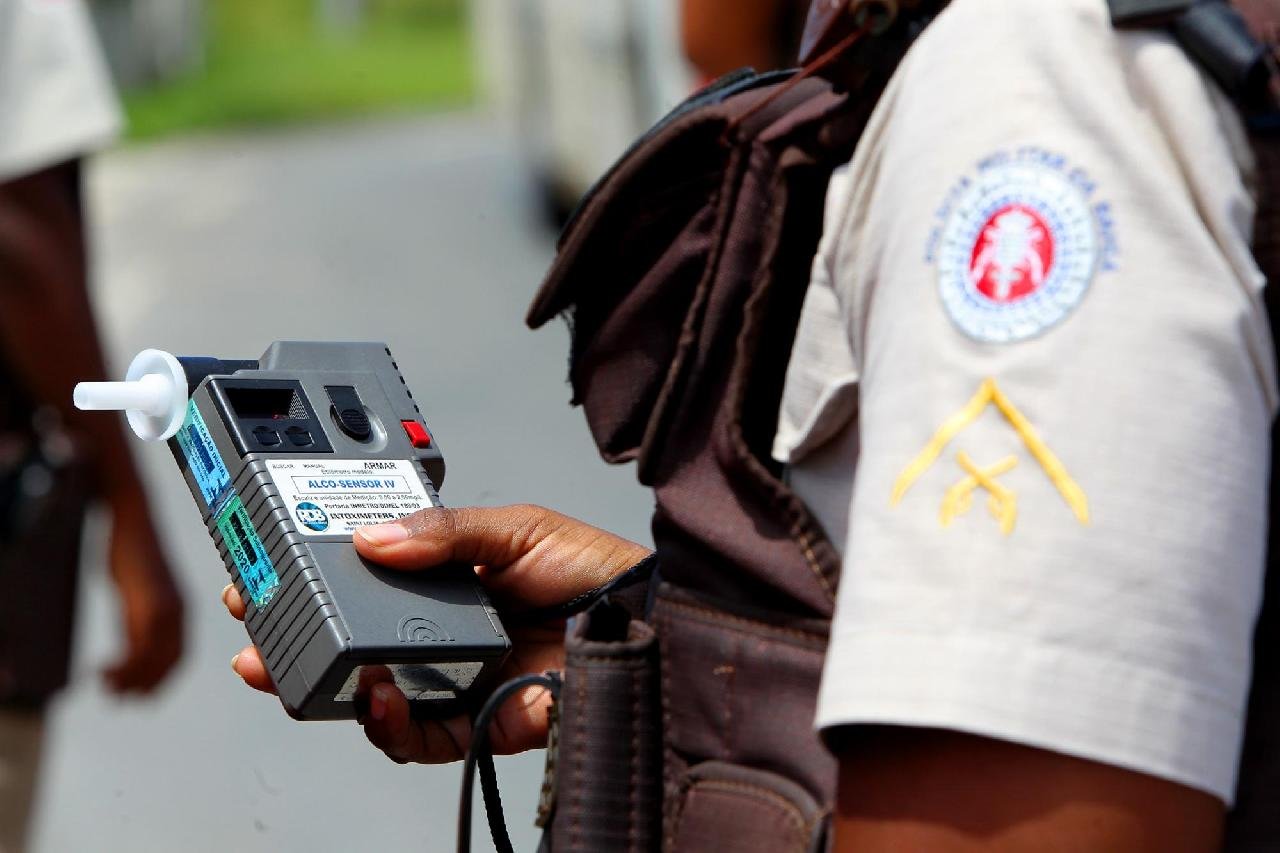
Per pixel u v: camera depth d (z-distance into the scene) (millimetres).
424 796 5512
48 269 3549
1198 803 1237
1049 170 1293
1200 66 1322
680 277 1706
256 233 14352
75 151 3643
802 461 1554
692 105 1724
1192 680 1222
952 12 1397
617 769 1612
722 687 1585
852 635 1274
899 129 1387
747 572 1570
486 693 1892
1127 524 1223
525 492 7613
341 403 1876
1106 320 1252
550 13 11305
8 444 3586
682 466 1636
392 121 19672
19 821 3635
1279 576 1331
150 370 1918
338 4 28312
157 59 23312
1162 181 1274
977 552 1241
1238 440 1249
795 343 1558
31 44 3621
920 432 1286
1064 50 1323
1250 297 1274
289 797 5637
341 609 1702
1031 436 1245
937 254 1317
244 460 1794
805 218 1569
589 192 1746
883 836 1265
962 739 1241
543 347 10352
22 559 3543
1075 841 1216
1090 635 1216
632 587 1752
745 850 1542
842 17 1503
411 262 12875
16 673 3547
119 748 6121
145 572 3797
